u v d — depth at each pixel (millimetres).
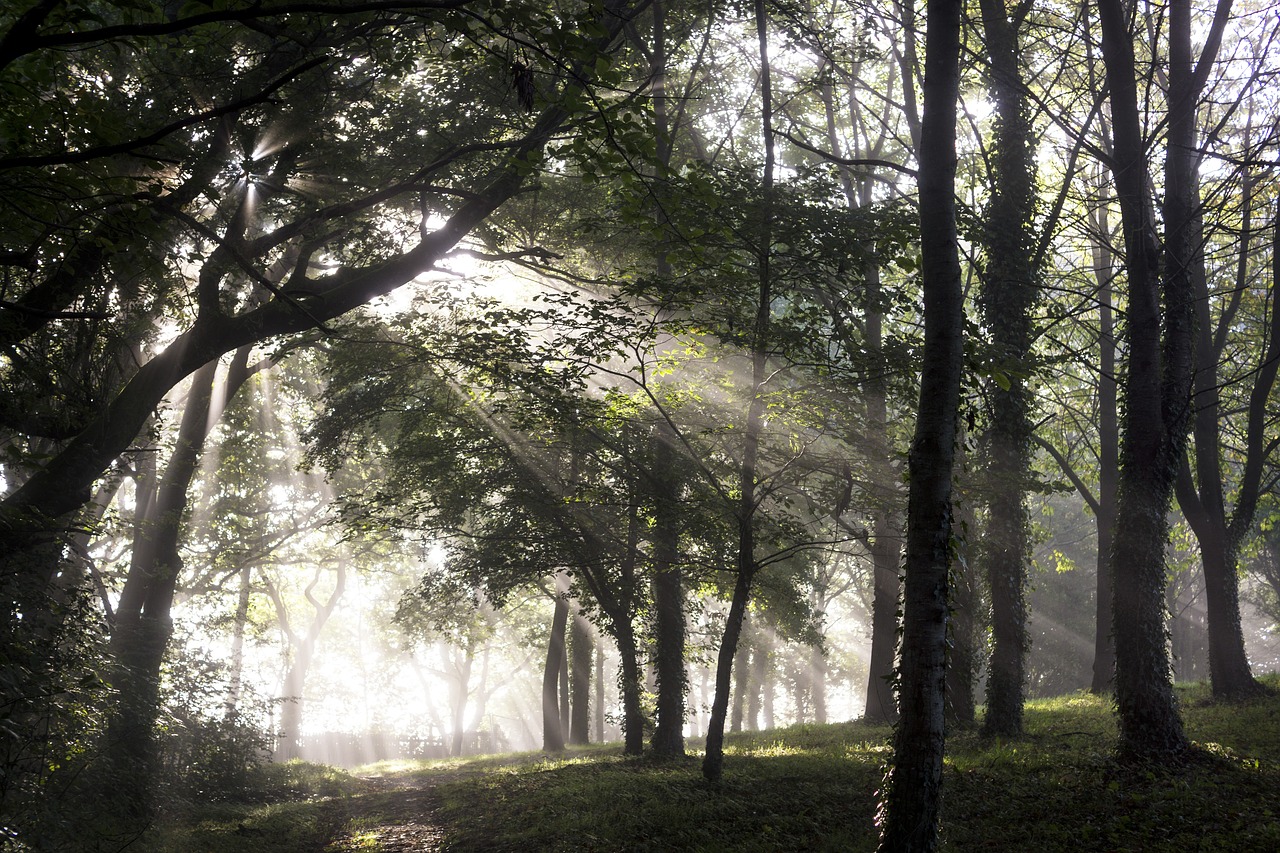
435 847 12367
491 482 21312
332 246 17266
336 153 14562
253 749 20500
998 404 17953
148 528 19812
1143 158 14656
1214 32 14672
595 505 20531
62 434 12352
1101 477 26516
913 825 8180
